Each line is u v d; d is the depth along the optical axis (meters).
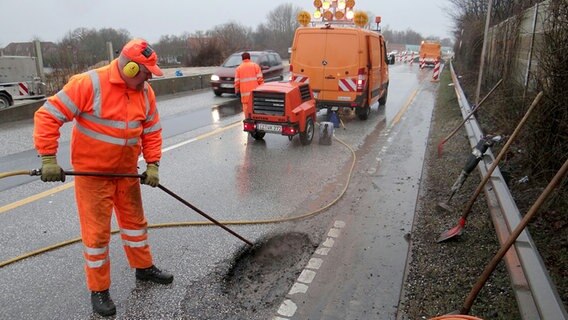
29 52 18.20
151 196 5.45
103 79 2.85
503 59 10.51
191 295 3.36
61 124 2.82
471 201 4.04
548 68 4.82
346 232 4.46
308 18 10.83
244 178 6.24
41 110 2.75
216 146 8.15
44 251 3.98
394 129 9.90
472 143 6.38
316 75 10.46
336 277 3.61
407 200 5.32
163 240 4.25
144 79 2.94
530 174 5.15
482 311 3.02
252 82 9.36
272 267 3.82
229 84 15.52
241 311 3.16
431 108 13.11
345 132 9.59
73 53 18.89
